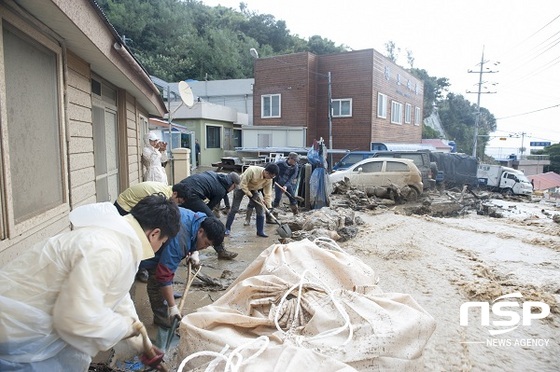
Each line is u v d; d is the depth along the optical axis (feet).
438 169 49.60
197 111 73.36
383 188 40.70
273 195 43.55
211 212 16.85
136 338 7.41
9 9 9.04
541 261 19.58
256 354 6.32
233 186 18.45
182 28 127.85
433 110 159.53
